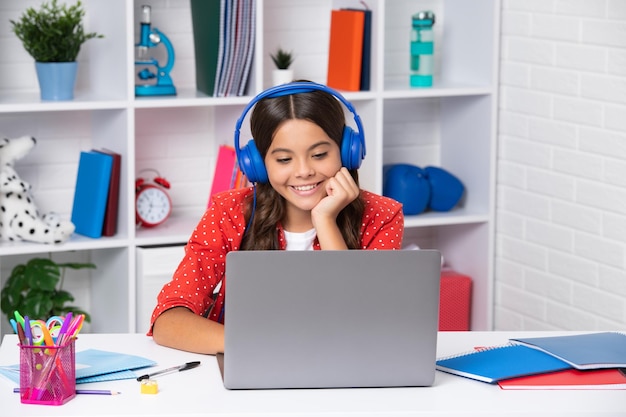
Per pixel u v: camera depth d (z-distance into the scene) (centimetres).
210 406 182
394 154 424
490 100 391
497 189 397
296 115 215
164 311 223
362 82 380
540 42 368
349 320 189
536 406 184
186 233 365
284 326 188
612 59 336
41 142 377
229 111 378
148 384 190
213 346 212
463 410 181
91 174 358
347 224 235
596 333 228
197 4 373
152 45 366
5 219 347
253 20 356
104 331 384
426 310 190
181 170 397
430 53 391
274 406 182
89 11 375
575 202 357
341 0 398
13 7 365
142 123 388
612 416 183
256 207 233
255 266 185
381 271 187
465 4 402
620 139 335
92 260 393
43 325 186
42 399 184
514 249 391
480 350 216
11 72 369
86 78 382
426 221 387
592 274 352
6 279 380
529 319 385
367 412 180
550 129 367
